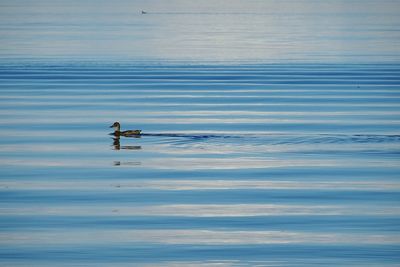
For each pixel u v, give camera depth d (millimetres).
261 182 149750
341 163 162250
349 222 127500
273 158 166750
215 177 153000
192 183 149125
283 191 144000
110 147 175500
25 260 113000
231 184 148625
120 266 110875
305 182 149500
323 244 118500
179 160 165250
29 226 125500
